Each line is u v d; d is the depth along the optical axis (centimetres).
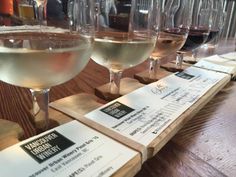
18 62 27
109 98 43
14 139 29
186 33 54
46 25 38
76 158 26
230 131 37
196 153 31
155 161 29
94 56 41
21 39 32
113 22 42
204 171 28
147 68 64
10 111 39
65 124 32
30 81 29
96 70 62
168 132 32
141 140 30
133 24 42
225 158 31
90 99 42
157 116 36
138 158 27
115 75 43
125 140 29
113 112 36
